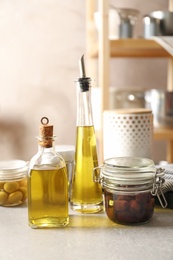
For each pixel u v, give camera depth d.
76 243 0.91
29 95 2.12
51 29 2.07
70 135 2.15
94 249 0.88
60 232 0.95
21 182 1.08
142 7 2.06
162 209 1.06
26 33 2.08
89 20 1.82
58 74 2.11
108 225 0.98
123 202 0.96
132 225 0.97
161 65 2.11
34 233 0.94
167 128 1.62
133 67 2.11
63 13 2.06
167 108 1.61
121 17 1.53
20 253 0.88
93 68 1.89
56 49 2.09
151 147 1.19
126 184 0.96
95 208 1.03
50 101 2.13
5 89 2.12
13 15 2.06
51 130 0.97
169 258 0.86
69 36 2.08
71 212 1.04
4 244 0.90
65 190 0.96
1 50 2.09
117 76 2.12
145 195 0.96
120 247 0.89
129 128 1.16
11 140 2.16
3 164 1.11
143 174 0.96
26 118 2.14
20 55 2.09
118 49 1.63
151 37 1.52
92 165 1.03
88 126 1.02
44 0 2.05
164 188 1.04
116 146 1.17
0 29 2.07
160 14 1.53
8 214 1.04
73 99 2.12
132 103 1.64
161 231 0.95
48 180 0.95
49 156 0.97
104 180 0.98
